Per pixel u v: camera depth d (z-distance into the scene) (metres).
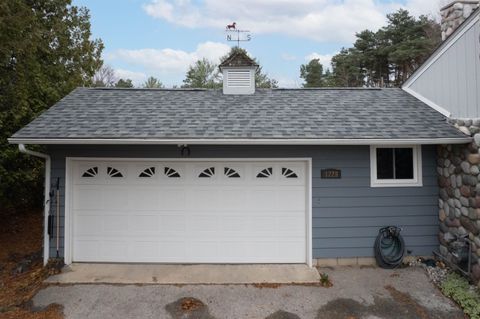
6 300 5.33
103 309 5.02
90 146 6.55
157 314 4.91
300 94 8.48
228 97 8.24
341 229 6.63
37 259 7.19
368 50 28.00
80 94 8.17
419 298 5.35
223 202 6.69
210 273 6.23
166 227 6.68
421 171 6.71
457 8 7.25
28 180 9.96
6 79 7.65
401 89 8.76
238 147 6.59
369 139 6.05
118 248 6.68
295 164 6.70
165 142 6.00
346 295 5.45
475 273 5.55
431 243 6.73
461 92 6.37
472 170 5.67
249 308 5.07
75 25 11.85
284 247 6.71
